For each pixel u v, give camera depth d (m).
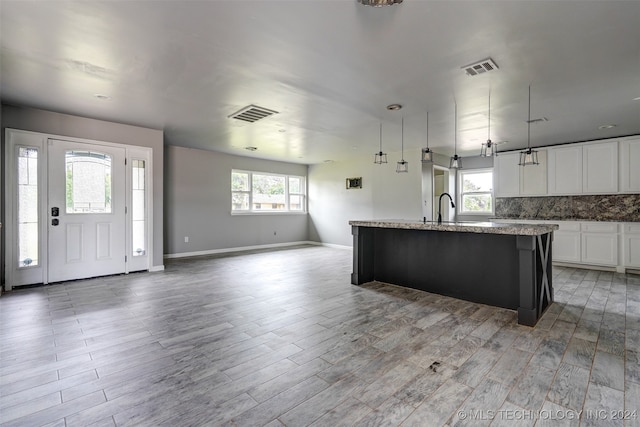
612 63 2.68
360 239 4.25
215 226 7.27
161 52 2.53
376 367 2.10
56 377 1.99
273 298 3.67
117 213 4.77
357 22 2.11
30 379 1.96
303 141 5.91
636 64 2.69
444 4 1.91
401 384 1.90
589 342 2.47
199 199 7.00
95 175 4.55
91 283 4.32
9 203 3.89
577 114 4.07
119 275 4.79
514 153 6.26
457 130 4.96
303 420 1.59
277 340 2.52
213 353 2.31
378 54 2.56
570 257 5.48
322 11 1.99
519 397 1.77
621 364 2.13
